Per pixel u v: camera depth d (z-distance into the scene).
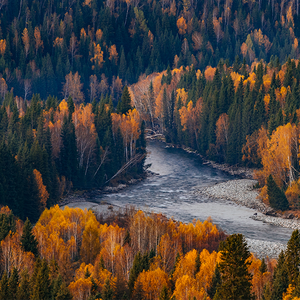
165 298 92.50
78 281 100.81
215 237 141.38
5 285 95.88
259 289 100.62
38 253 123.31
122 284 105.00
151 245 130.25
